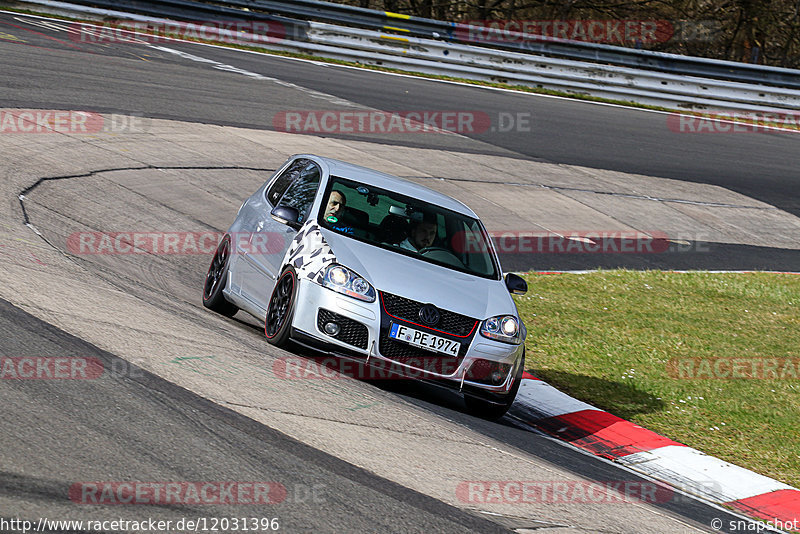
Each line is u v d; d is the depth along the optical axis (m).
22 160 42.88
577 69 97.38
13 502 13.43
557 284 46.34
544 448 24.84
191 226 42.31
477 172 64.94
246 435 18.06
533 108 86.94
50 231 34.09
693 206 68.00
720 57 130.25
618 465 25.70
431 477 18.73
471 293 26.28
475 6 123.31
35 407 16.95
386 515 15.97
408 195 29.73
